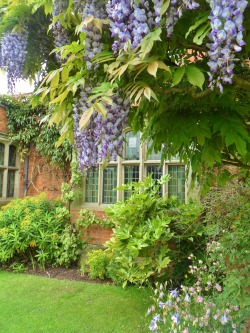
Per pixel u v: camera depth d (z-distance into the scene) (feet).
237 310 7.22
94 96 4.00
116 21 4.32
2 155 20.92
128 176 17.29
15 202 18.71
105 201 17.84
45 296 12.23
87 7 5.13
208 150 5.00
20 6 6.60
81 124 3.77
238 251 7.40
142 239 12.12
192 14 4.41
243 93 5.46
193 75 3.90
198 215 12.25
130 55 4.03
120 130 4.57
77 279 14.64
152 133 5.86
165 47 4.60
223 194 10.44
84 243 16.99
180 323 7.50
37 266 16.62
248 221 8.52
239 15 3.36
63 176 19.94
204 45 4.79
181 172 15.84
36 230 16.57
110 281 14.25
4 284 13.76
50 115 5.97
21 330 9.34
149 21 4.22
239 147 4.50
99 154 4.80
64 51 5.23
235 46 3.42
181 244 13.48
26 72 7.27
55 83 4.82
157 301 9.01
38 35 6.96
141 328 9.40
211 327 7.22
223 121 4.74
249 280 6.51
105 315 10.41
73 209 18.24
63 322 9.87
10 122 21.01
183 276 12.99
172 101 5.25
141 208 13.15
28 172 21.30
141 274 12.03
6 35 6.97
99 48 4.73
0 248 16.26
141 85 4.03
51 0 6.01
